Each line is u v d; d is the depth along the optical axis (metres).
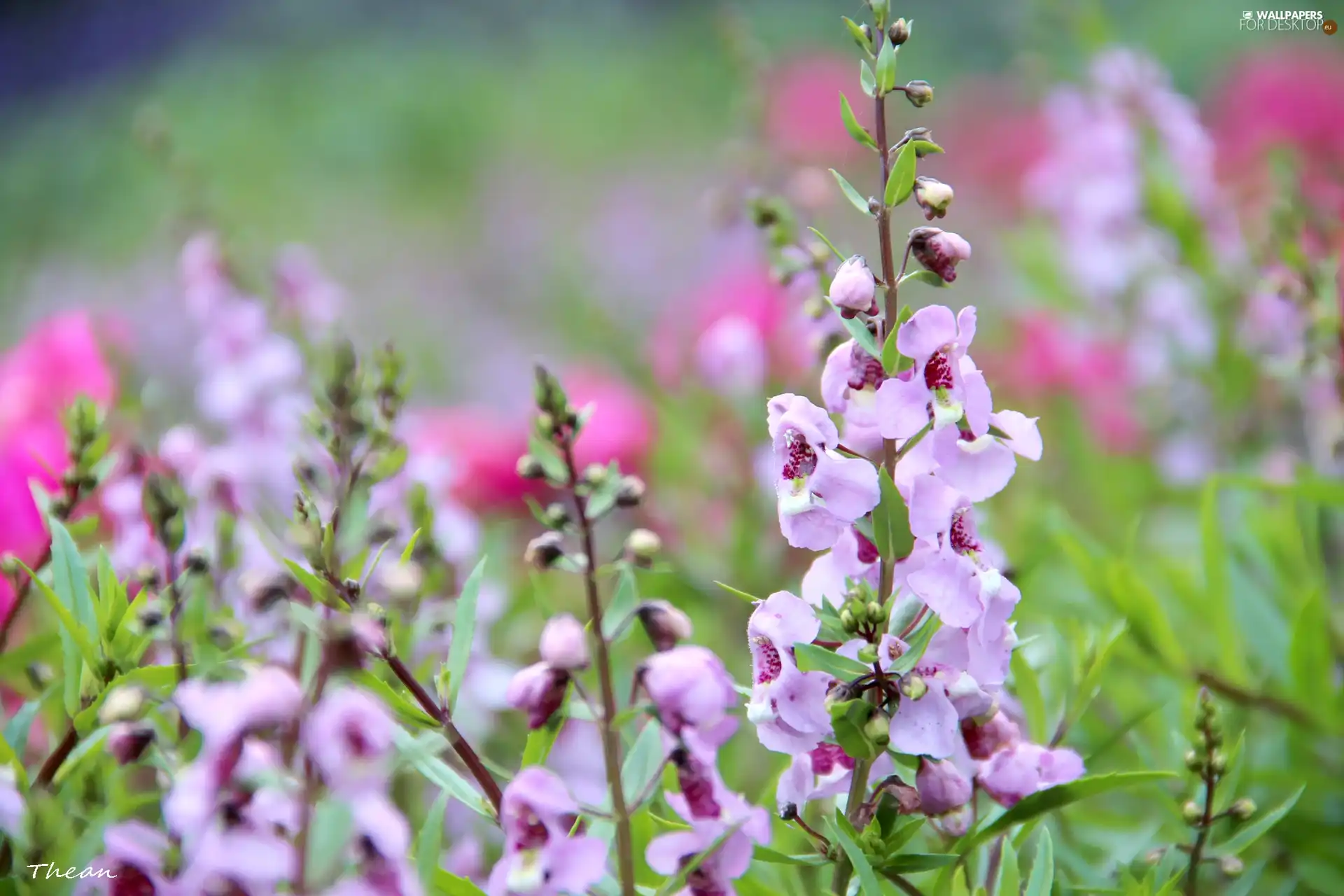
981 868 0.49
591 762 0.58
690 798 0.44
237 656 0.47
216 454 0.57
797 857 0.46
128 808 0.46
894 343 0.45
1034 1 0.85
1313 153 1.14
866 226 1.05
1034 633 0.59
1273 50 1.42
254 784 0.42
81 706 0.48
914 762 0.46
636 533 0.45
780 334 0.73
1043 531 0.63
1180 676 0.57
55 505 0.50
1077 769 0.47
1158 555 0.65
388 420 0.49
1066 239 0.88
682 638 0.45
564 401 0.45
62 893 0.45
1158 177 0.79
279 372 0.63
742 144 0.77
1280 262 0.67
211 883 0.43
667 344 0.83
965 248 0.46
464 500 0.79
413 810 0.53
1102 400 0.88
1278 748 0.58
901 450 0.46
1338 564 0.67
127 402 0.57
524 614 0.69
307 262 0.69
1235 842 0.50
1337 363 0.62
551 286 1.56
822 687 0.45
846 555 0.47
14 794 0.45
